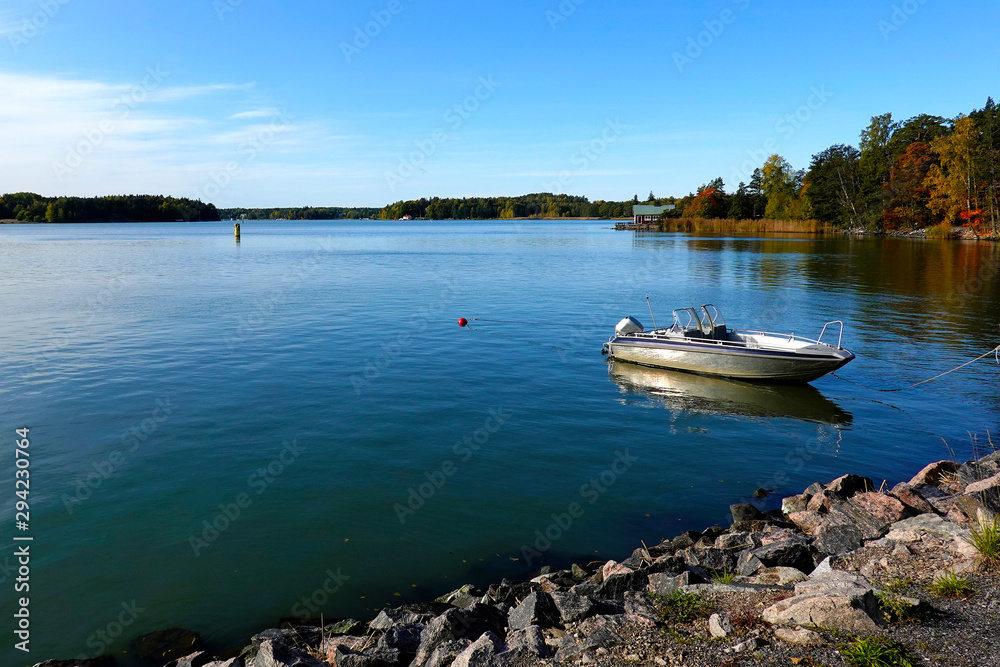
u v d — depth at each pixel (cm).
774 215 12288
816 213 11288
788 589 662
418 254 7281
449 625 668
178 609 820
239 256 6975
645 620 627
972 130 8262
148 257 6756
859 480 1127
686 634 592
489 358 2211
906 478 1238
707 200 14038
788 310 3144
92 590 859
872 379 1928
